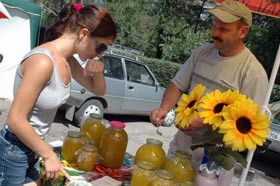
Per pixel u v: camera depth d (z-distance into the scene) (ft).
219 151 5.38
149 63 43.78
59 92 5.20
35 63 4.87
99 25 5.15
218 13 6.72
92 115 7.10
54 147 6.98
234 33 6.88
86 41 5.25
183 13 59.11
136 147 20.62
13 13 23.81
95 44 5.28
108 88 22.50
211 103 5.08
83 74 6.63
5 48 24.20
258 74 7.13
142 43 59.88
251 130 4.78
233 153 5.35
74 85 20.33
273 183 19.67
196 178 5.64
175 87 8.23
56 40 5.26
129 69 24.22
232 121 4.83
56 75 5.07
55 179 5.33
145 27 59.88
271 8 8.03
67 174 5.49
